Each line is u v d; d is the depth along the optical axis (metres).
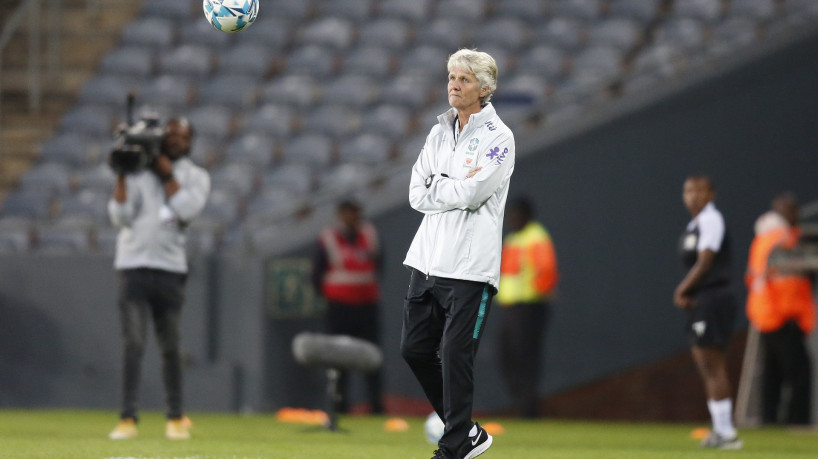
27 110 63.91
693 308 32.31
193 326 48.19
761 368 46.19
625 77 52.56
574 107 58.53
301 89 64.69
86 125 62.78
